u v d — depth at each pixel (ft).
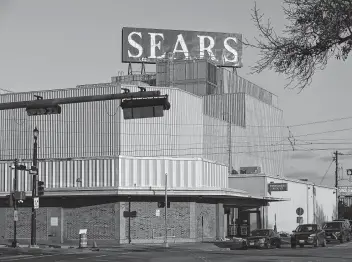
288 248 153.69
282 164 320.50
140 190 173.17
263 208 230.68
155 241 177.27
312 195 283.18
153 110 65.10
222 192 180.34
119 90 204.64
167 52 280.10
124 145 203.31
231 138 264.31
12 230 188.14
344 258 104.06
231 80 292.20
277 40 33.78
